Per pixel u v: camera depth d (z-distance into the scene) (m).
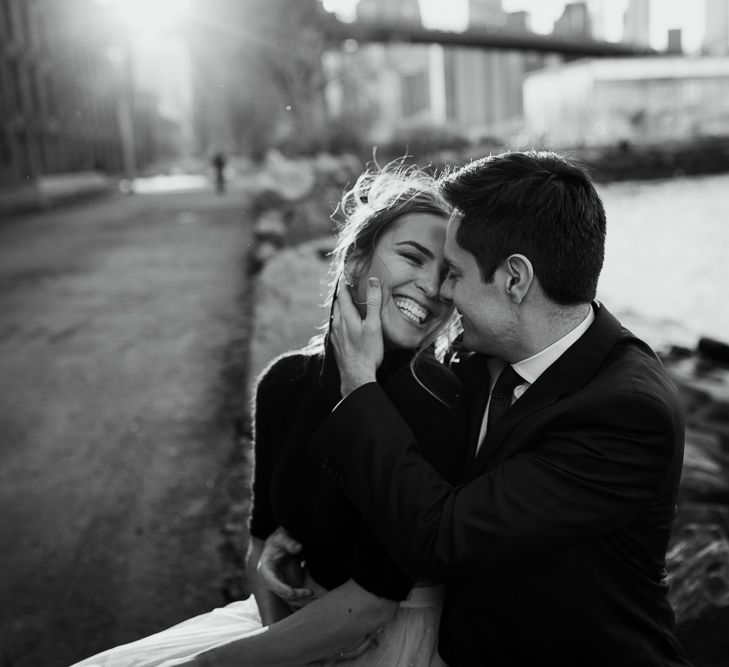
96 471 4.44
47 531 3.75
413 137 43.31
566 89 97.25
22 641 2.90
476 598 1.37
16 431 5.20
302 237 10.16
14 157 32.16
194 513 3.79
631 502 1.30
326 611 1.45
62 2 41.97
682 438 1.37
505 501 1.28
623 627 1.35
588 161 55.75
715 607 2.09
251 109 37.72
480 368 1.56
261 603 1.66
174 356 6.77
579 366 1.35
